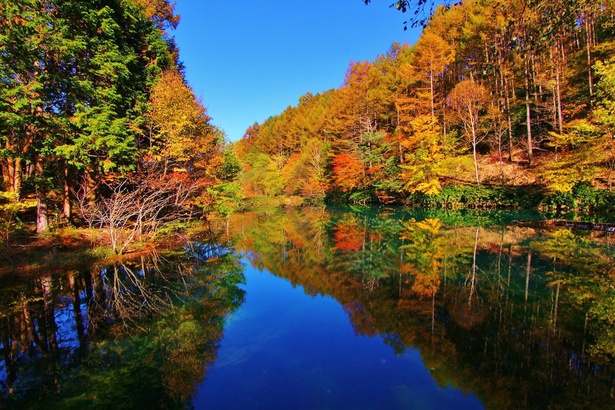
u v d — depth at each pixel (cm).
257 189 4206
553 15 478
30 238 979
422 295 636
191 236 1421
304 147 4219
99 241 1075
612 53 1510
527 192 1755
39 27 885
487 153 2423
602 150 1327
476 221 1543
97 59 1066
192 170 1463
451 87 2661
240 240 1389
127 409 316
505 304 570
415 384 351
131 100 1280
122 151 1088
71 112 1055
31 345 460
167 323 534
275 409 312
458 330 480
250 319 550
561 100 1897
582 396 321
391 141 2727
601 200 1418
